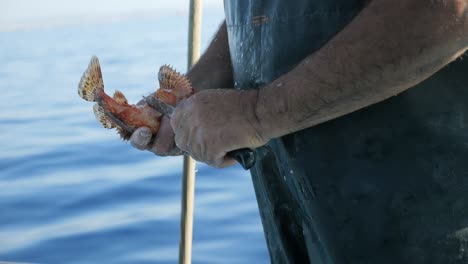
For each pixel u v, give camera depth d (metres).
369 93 1.39
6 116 10.34
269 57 1.50
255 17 1.52
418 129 1.44
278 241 1.62
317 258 1.54
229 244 4.75
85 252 4.87
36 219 5.54
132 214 5.46
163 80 1.59
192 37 1.92
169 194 5.86
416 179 1.45
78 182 6.35
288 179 1.53
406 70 1.37
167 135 1.58
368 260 1.47
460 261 1.46
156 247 4.86
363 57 1.38
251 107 1.44
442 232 1.46
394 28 1.37
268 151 1.57
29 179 6.60
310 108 1.41
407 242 1.46
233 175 6.10
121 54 18.56
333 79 1.40
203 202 5.53
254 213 5.25
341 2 1.44
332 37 1.45
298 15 1.47
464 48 1.37
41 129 9.01
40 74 16.78
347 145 1.46
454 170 1.45
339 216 1.48
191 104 1.47
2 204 5.89
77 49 22.22
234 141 1.45
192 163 1.94
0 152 7.73
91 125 8.95
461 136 1.45
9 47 25.67
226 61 1.69
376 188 1.46
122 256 4.77
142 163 6.76
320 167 1.48
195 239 4.86
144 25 30.08
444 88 1.44
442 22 1.35
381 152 1.46
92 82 1.58
